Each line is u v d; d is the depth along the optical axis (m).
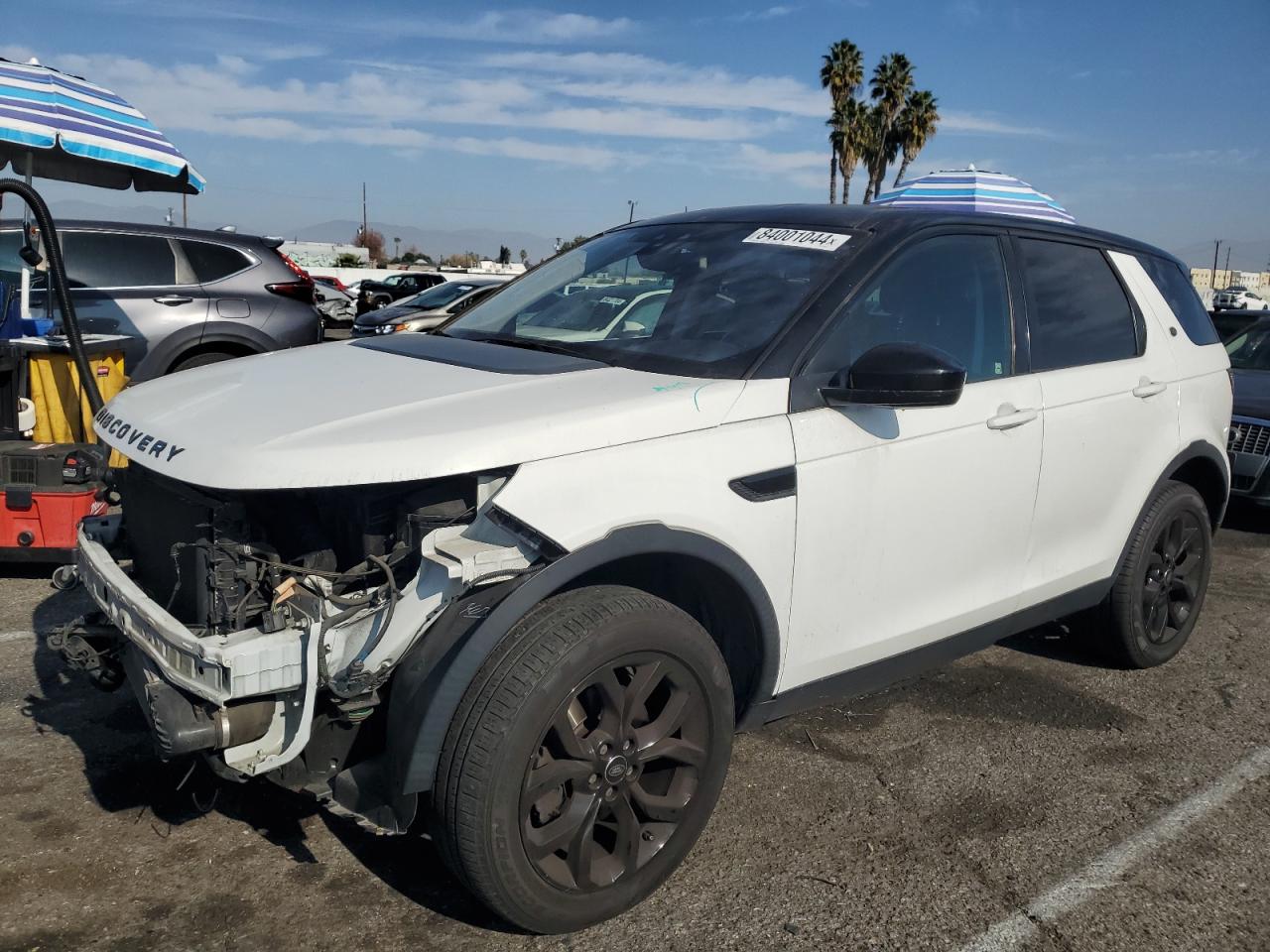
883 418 3.07
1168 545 4.41
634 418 2.61
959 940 2.65
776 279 3.22
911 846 3.07
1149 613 4.42
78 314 7.42
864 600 3.13
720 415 2.76
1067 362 3.81
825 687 3.14
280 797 3.18
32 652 4.23
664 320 3.22
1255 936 2.72
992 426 3.40
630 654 2.51
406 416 2.52
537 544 2.39
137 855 2.85
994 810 3.30
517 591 2.37
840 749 3.69
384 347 3.35
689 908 2.73
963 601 3.47
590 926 2.63
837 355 3.04
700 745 2.73
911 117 42.06
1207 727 4.00
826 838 3.09
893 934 2.66
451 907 2.69
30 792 3.15
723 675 2.75
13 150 6.10
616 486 2.52
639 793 2.65
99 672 2.86
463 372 2.90
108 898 2.66
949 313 3.42
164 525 2.71
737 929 2.65
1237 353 8.53
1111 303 4.13
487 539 2.38
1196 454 4.38
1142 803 3.38
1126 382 4.00
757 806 3.26
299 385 2.87
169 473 2.47
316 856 2.89
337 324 25.91
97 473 3.20
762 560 2.80
